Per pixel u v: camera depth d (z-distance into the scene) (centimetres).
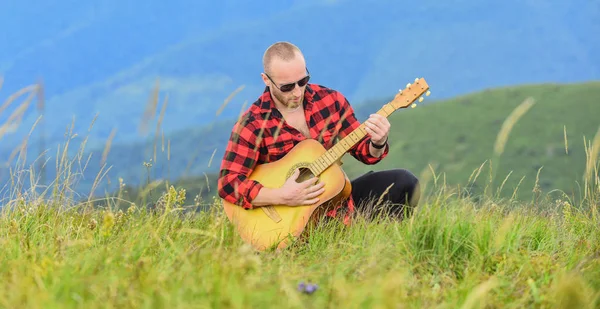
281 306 341
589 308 390
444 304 402
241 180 633
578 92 13138
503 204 643
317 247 587
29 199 629
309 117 645
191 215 640
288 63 611
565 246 585
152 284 368
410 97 625
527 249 553
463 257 524
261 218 630
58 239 510
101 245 511
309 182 621
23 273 413
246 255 394
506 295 446
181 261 439
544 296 430
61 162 630
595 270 479
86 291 367
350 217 633
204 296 349
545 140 11100
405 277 467
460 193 604
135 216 614
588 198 666
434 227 529
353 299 336
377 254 501
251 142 641
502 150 454
